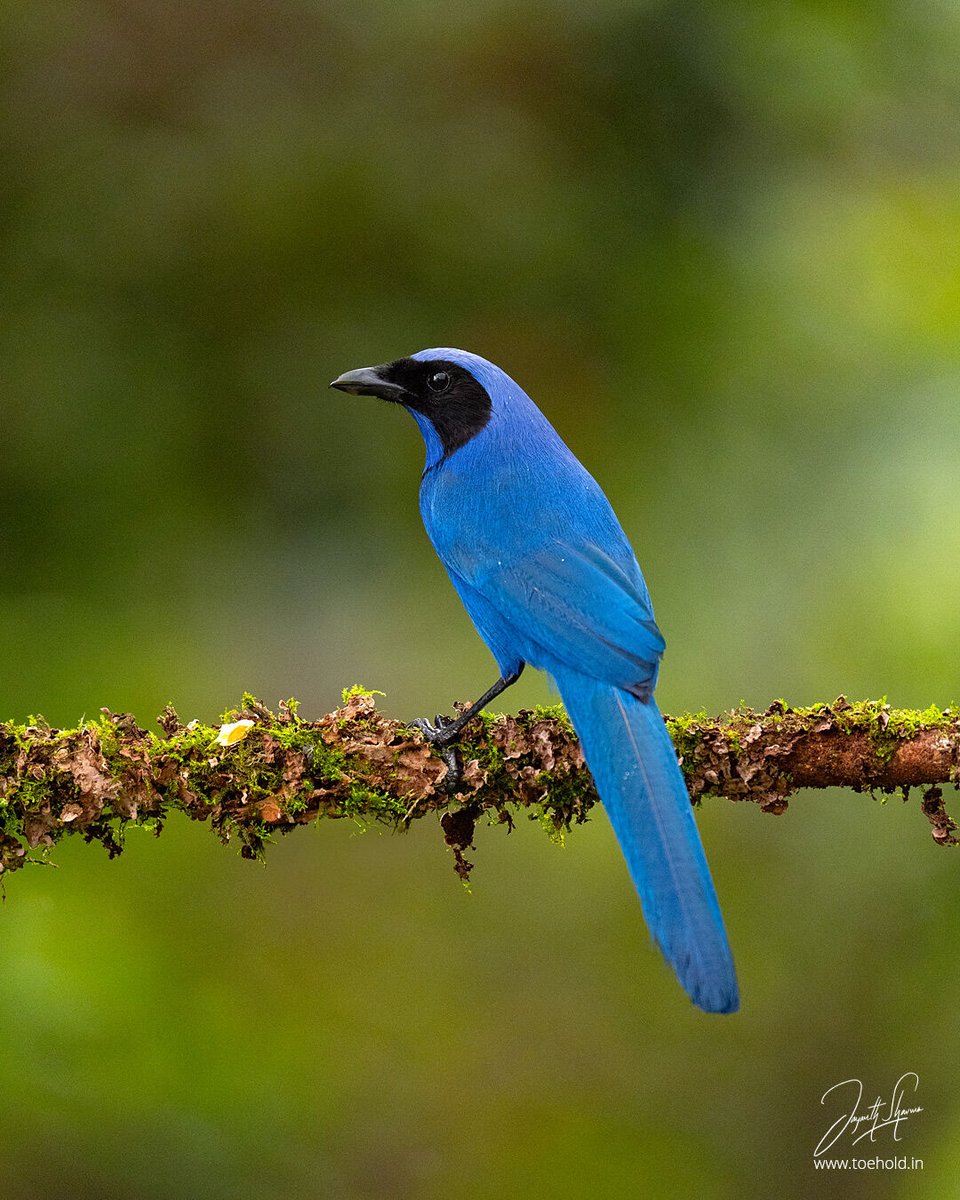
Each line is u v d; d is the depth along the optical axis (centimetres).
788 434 1429
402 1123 1364
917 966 1423
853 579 1311
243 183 1398
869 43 1437
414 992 1430
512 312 1434
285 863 1432
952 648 1227
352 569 1434
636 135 1450
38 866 1236
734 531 1412
